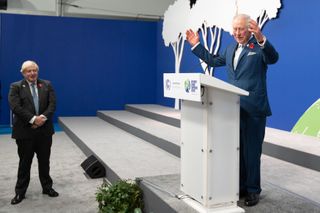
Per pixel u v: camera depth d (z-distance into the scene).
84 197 3.78
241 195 2.61
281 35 4.90
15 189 3.68
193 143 2.37
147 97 9.85
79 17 9.39
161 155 4.85
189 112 2.40
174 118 6.30
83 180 4.37
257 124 2.45
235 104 2.28
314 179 3.23
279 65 4.98
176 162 4.48
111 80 9.61
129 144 5.60
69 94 9.37
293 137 4.39
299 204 2.51
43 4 9.90
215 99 2.22
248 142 2.47
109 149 5.23
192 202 2.46
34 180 4.37
